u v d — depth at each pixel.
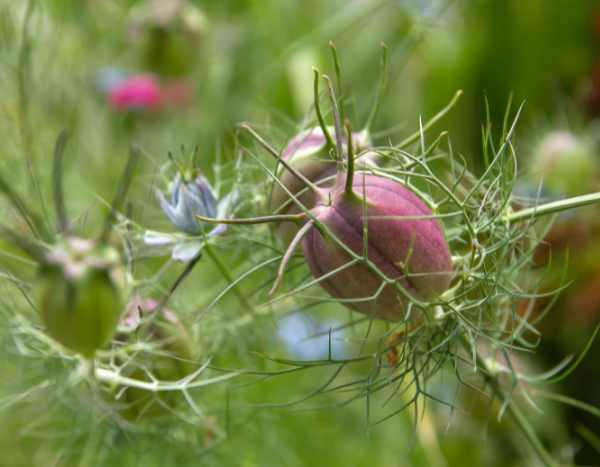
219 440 0.32
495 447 0.37
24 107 0.34
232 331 0.32
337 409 0.37
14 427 0.34
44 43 0.38
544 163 0.36
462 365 0.32
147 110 0.38
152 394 0.29
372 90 0.41
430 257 0.26
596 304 0.38
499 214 0.28
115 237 0.29
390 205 0.25
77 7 0.39
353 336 0.33
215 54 0.42
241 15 0.45
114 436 0.31
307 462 0.36
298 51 0.41
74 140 0.36
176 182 0.29
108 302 0.25
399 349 0.28
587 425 0.38
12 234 0.25
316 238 0.25
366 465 0.37
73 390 0.30
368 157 0.28
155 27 0.38
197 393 0.31
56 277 0.25
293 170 0.26
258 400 0.35
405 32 0.43
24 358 0.30
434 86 0.44
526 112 0.44
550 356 0.39
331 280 0.26
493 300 0.28
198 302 0.33
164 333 0.29
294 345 0.36
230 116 0.40
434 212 0.26
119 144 0.38
